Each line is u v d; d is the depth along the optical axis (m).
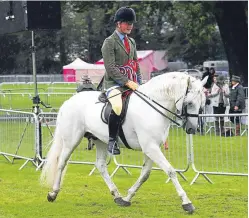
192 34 40.16
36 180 14.42
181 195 10.53
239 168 14.76
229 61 36.00
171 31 72.94
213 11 34.97
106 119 10.84
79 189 13.20
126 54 11.01
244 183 13.85
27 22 17.66
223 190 12.98
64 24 83.69
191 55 74.19
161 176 14.98
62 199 12.12
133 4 37.34
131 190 11.35
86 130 11.43
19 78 67.06
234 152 15.80
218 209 11.02
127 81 10.77
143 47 77.38
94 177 14.82
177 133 15.77
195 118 10.26
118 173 15.53
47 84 49.28
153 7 37.03
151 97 10.54
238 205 11.39
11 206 11.52
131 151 17.58
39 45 84.19
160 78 10.52
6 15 18.77
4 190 13.16
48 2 17.88
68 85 46.28
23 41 80.44
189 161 13.91
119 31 11.00
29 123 16.67
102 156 11.71
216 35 70.88
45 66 85.19
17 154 17.22
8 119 17.55
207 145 15.61
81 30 85.12
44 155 16.64
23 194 12.70
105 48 10.89
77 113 11.43
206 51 74.00
